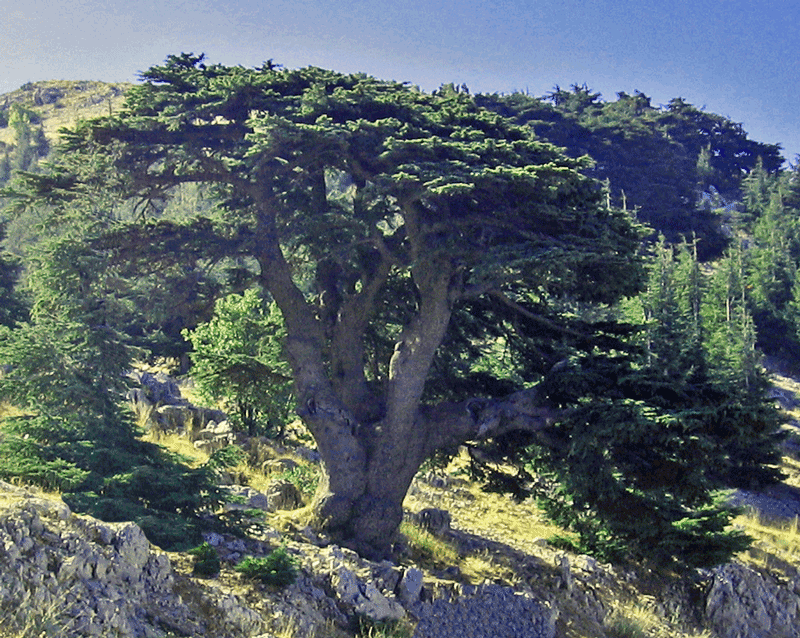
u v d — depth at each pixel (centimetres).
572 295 2023
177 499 1488
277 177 1997
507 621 1689
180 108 1847
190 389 3578
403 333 1973
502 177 1698
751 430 1669
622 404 1725
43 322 1691
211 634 1195
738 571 2459
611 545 2336
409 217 1862
